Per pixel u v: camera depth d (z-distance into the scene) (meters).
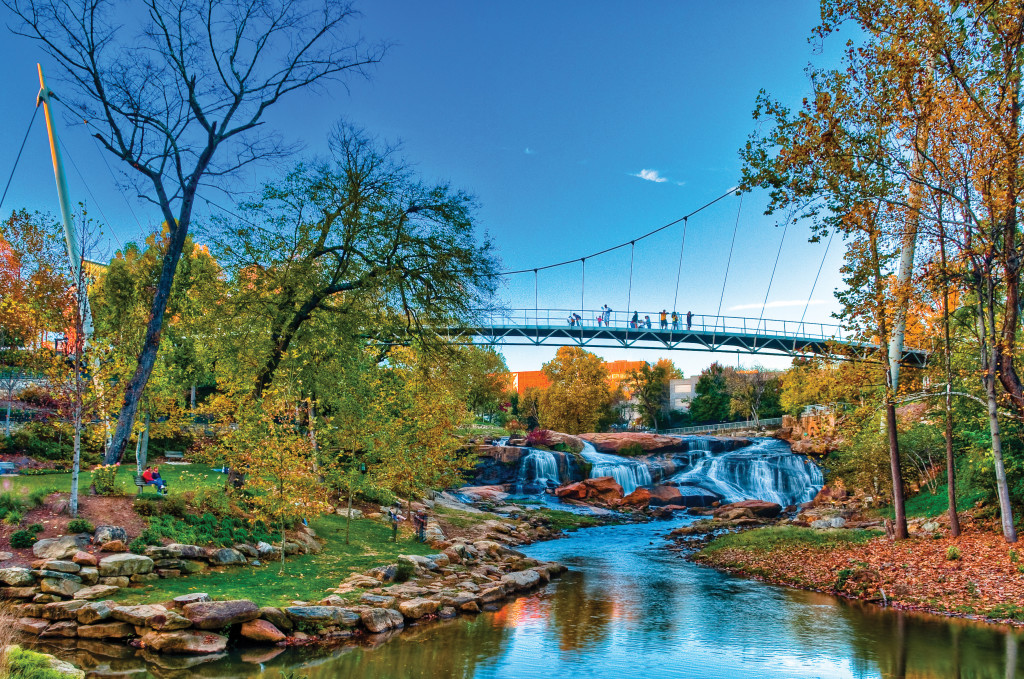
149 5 18.58
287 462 16.11
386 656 11.34
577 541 31.48
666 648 12.19
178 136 19.08
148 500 16.64
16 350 23.67
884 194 17.19
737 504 42.50
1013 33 15.48
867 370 23.25
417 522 23.59
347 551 19.48
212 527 17.00
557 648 12.12
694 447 62.38
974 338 25.47
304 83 20.45
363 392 24.17
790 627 13.98
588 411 83.00
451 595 15.91
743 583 19.92
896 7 16.27
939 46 15.95
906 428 32.09
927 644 12.40
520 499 46.56
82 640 11.26
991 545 18.81
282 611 12.48
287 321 21.30
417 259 21.91
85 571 12.77
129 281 26.41
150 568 13.86
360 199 21.27
